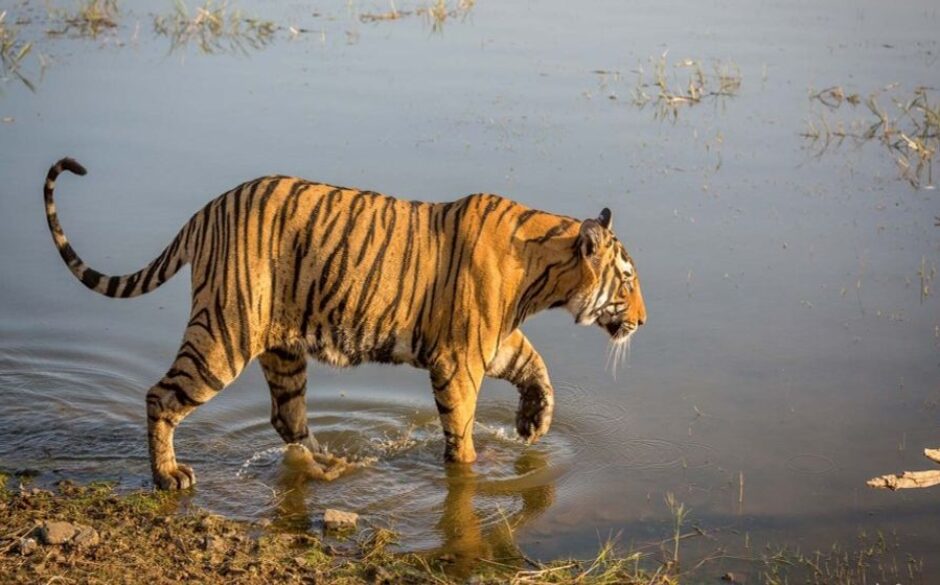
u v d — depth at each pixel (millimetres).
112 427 11250
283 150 17172
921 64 21703
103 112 18875
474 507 10117
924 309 13391
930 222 15430
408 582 8758
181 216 15188
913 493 10320
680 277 14070
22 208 15500
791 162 17422
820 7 26266
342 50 22609
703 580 9016
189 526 9305
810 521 9906
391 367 12797
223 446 11047
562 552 9422
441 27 24312
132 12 25312
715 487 10430
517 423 11320
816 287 13844
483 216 10352
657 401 11867
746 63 21875
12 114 18672
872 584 9023
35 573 8164
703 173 16906
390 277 10117
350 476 10594
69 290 13953
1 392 11734
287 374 10648
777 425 11383
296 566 8758
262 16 24969
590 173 16672
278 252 9945
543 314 13844
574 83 20688
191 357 9930
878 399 11781
